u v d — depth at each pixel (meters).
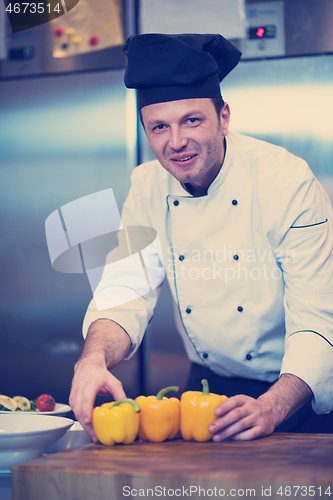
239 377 1.25
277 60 1.75
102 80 1.89
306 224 1.04
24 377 1.96
